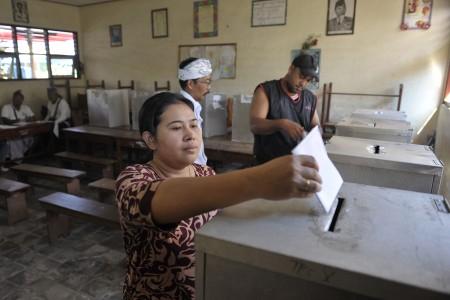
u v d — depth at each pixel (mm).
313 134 658
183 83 1868
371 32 3977
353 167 1363
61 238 2639
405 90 3928
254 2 4645
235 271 532
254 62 4812
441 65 3717
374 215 623
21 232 2748
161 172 813
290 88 1817
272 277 505
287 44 4520
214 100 3812
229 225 569
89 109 4758
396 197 721
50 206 2436
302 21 4359
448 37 3639
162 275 759
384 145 1569
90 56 6477
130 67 6055
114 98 4566
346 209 648
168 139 767
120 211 626
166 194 528
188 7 5219
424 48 3756
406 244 515
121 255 2391
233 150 3277
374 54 4008
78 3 6129
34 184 3902
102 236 2680
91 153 4871
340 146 1534
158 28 5574
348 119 2455
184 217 526
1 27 5262
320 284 473
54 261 2311
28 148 4938
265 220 588
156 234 729
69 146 4742
